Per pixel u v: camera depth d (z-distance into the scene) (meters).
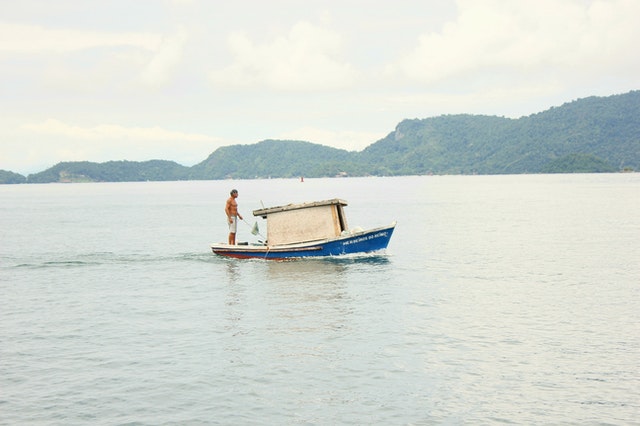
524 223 60.09
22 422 13.05
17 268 33.66
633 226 55.03
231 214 37.19
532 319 20.53
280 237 35.56
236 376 15.53
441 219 67.00
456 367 15.91
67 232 58.66
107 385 15.05
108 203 133.88
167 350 17.72
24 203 139.38
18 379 15.47
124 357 17.14
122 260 36.34
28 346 18.27
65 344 18.47
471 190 175.88
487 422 12.82
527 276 28.95
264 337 18.83
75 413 13.48
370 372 15.66
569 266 31.84
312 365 16.22
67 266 34.28
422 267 31.94
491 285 26.75
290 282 28.11
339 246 34.72
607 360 16.28
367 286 26.77
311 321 20.66
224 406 13.80
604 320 20.30
